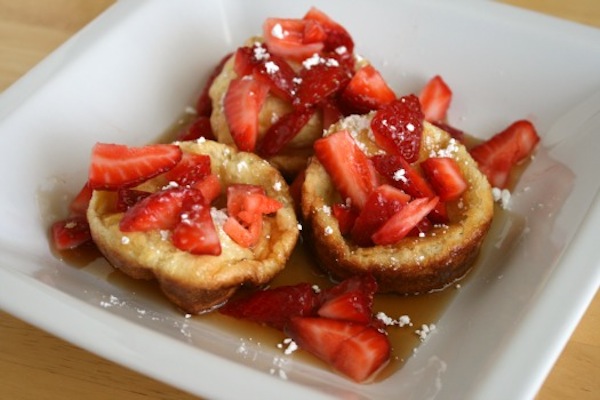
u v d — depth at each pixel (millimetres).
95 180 412
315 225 421
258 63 452
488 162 459
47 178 429
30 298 365
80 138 444
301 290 406
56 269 412
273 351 396
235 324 405
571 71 457
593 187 418
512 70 468
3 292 366
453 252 413
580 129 450
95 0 532
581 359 388
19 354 389
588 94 455
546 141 461
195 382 345
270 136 454
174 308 410
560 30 458
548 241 410
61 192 432
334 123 453
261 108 454
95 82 453
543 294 368
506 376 345
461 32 472
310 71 451
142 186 421
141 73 471
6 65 498
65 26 519
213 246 394
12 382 382
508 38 465
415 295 424
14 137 423
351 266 413
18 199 417
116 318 361
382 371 393
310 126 457
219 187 428
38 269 404
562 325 358
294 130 452
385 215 411
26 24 520
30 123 429
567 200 425
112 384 381
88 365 386
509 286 407
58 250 419
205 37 493
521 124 461
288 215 423
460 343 394
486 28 467
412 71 485
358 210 424
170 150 420
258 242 417
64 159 437
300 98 448
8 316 399
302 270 431
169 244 398
